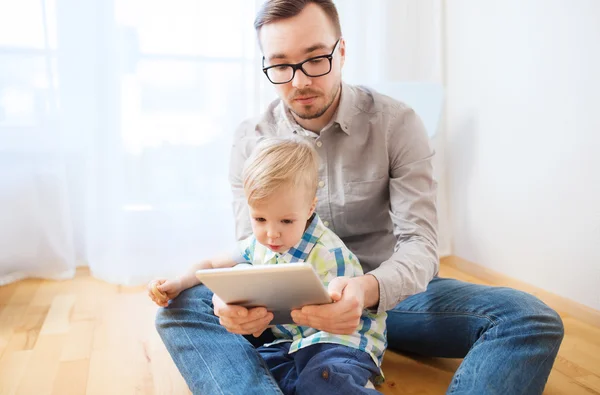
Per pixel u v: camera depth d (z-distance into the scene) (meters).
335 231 1.32
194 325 1.14
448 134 2.24
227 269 0.85
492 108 1.98
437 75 2.22
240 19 2.05
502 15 1.90
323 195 1.30
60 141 2.00
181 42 2.02
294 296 0.91
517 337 1.01
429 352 1.28
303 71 1.16
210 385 1.00
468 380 0.97
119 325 1.63
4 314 1.71
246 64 2.08
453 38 2.17
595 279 1.61
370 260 1.30
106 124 1.98
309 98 1.19
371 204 1.29
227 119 2.10
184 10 2.01
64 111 2.04
